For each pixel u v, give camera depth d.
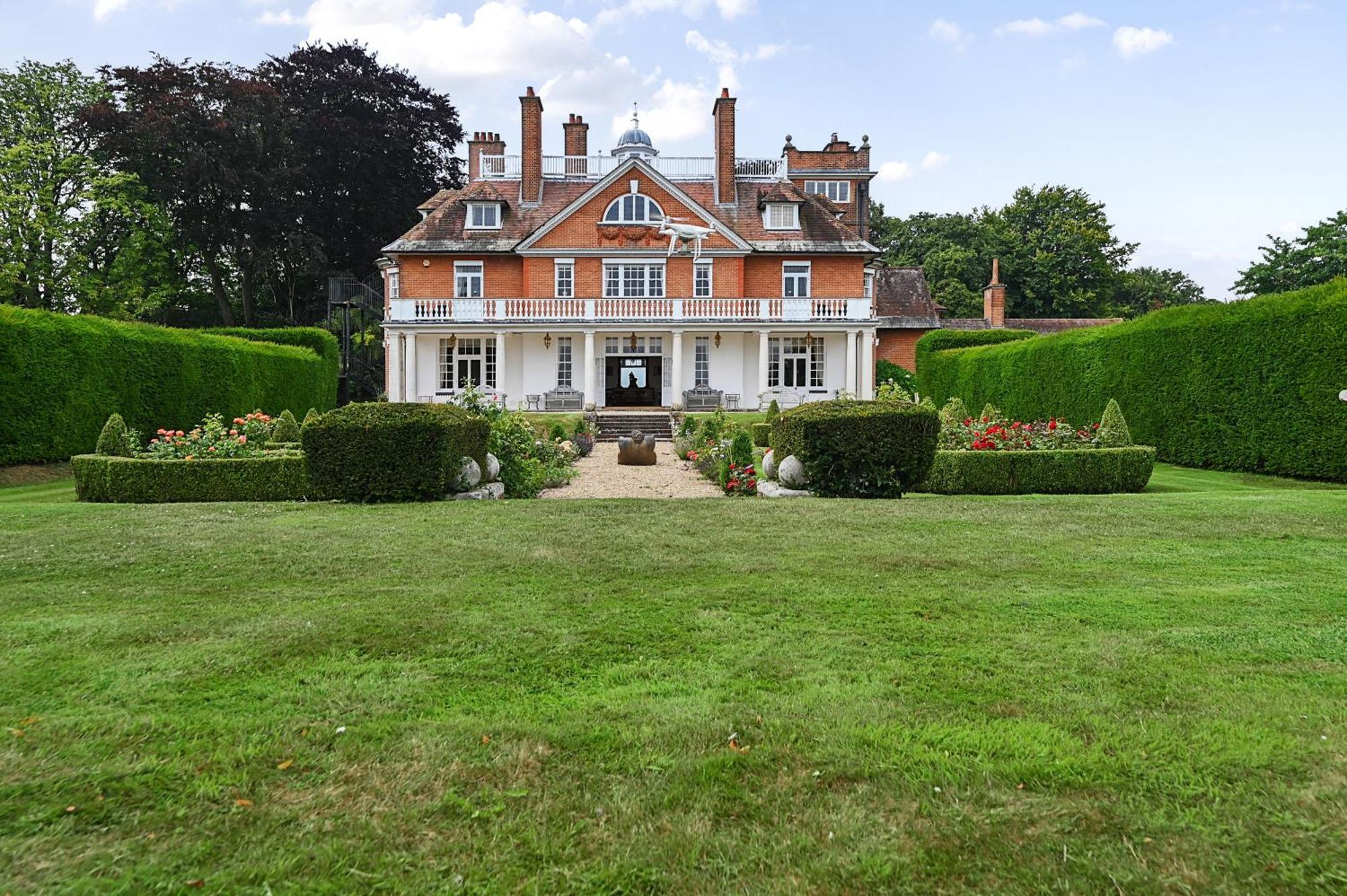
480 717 3.19
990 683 3.55
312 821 2.46
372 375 39.88
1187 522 7.77
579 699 3.39
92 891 2.12
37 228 35.75
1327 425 12.98
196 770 2.75
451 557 6.14
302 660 3.84
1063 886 2.17
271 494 10.88
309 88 44.31
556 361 31.69
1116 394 18.12
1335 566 5.89
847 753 2.89
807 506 8.98
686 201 31.19
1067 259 56.81
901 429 9.94
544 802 2.58
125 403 17.55
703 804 2.56
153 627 4.32
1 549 6.47
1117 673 3.66
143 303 39.69
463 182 51.09
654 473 17.19
